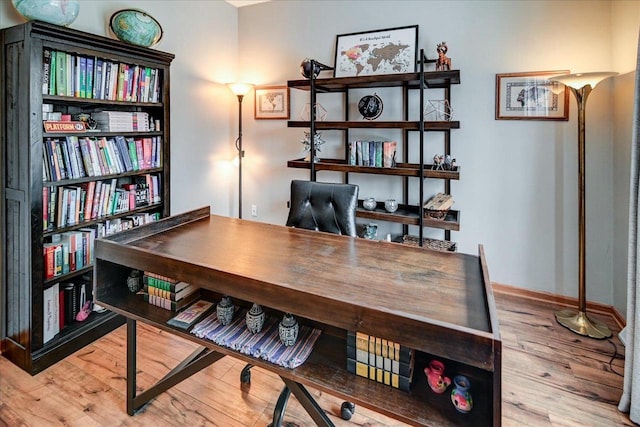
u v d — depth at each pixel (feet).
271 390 6.39
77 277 8.08
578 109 8.04
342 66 11.27
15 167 6.76
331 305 3.68
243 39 13.08
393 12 10.61
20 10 6.34
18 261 6.86
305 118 12.28
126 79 8.41
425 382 3.88
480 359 3.07
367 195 11.51
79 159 7.54
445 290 4.09
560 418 5.73
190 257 4.92
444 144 10.34
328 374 4.02
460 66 9.97
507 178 9.82
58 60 7.04
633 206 5.72
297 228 6.77
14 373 6.76
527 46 9.25
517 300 9.75
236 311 5.21
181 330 4.79
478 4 9.63
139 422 5.64
